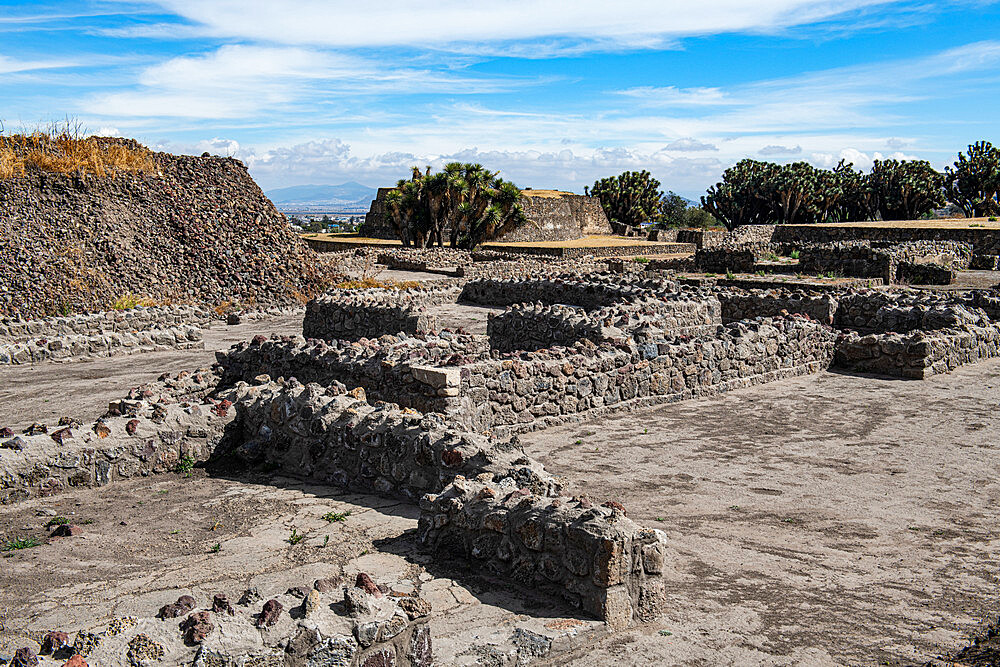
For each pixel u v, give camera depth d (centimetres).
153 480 707
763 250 3259
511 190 4784
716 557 578
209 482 703
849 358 1361
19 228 2405
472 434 651
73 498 654
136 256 2522
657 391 1088
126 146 2895
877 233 4106
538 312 1415
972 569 564
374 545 551
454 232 4778
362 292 2070
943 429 970
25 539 561
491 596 471
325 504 643
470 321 2064
